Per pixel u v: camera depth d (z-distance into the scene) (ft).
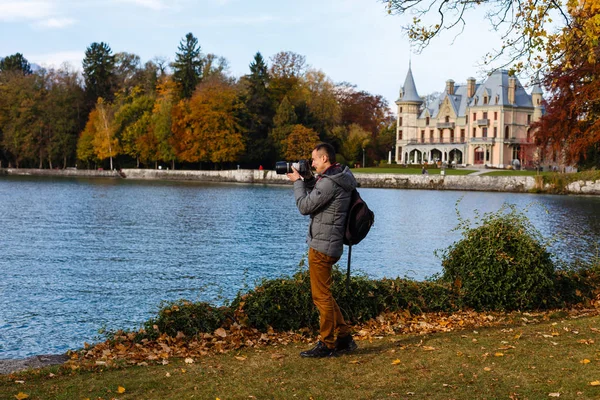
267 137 317.01
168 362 24.50
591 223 107.45
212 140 299.99
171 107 312.09
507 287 33.58
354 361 23.18
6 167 385.91
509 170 283.79
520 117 340.80
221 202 167.43
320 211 22.95
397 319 30.99
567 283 36.42
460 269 34.71
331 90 366.84
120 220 116.78
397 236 96.22
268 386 20.74
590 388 19.52
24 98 352.28
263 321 29.12
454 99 365.40
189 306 29.07
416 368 22.13
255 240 90.38
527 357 23.09
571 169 287.89
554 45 38.52
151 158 324.80
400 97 387.34
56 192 200.44
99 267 66.23
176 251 78.84
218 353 25.86
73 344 38.91
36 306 48.42
